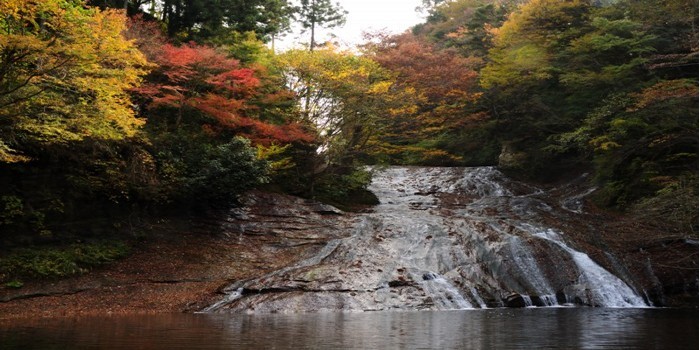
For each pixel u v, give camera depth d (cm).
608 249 1844
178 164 1766
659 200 1650
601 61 2756
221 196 1834
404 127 2761
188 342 782
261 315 1191
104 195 1647
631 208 2200
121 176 1625
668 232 1858
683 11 2484
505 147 3259
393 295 1377
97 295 1331
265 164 1859
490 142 3406
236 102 1891
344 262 1590
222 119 1919
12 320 1074
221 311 1248
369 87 2134
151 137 1781
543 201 2573
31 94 1225
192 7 2242
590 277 1614
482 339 827
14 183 1483
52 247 1491
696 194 1580
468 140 3412
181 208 1816
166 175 1730
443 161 3547
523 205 2470
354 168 2472
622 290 1585
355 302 1323
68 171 1587
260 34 2584
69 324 1005
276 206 2028
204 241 1739
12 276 1335
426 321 1072
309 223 1961
